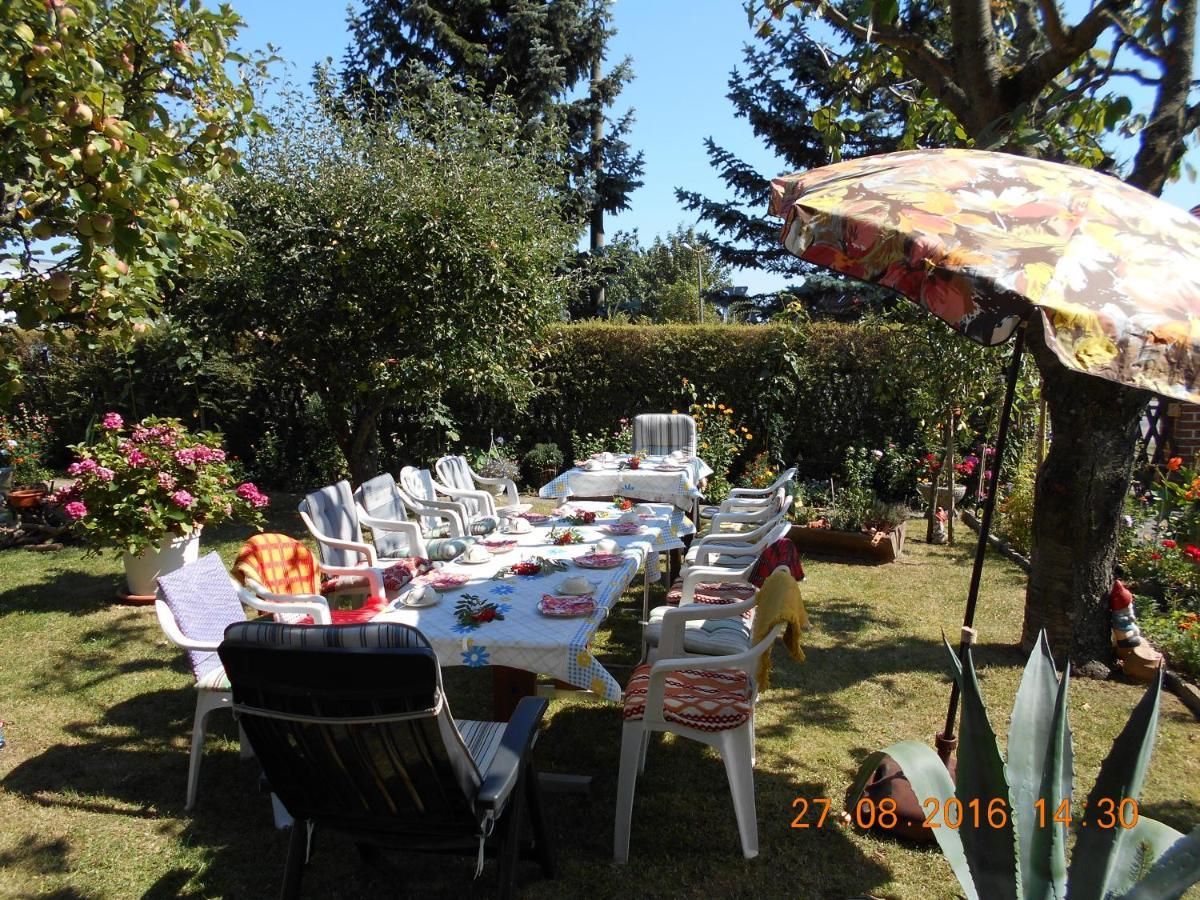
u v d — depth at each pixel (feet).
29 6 8.79
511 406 32.81
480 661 8.26
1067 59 11.65
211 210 11.81
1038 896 6.39
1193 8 11.83
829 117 16.34
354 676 5.95
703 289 74.33
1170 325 5.44
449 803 6.51
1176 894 5.68
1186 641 12.89
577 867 8.27
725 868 8.23
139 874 8.19
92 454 16.79
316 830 7.82
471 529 13.73
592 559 11.07
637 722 8.49
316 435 30.91
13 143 9.13
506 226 22.65
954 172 7.40
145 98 10.74
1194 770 10.14
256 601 10.21
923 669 13.44
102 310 10.59
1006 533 22.50
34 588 18.19
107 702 12.39
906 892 7.84
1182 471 18.26
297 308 22.18
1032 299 5.57
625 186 56.85
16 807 9.43
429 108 24.71
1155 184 12.20
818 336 29.86
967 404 21.53
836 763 10.39
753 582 11.30
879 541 20.42
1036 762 7.06
